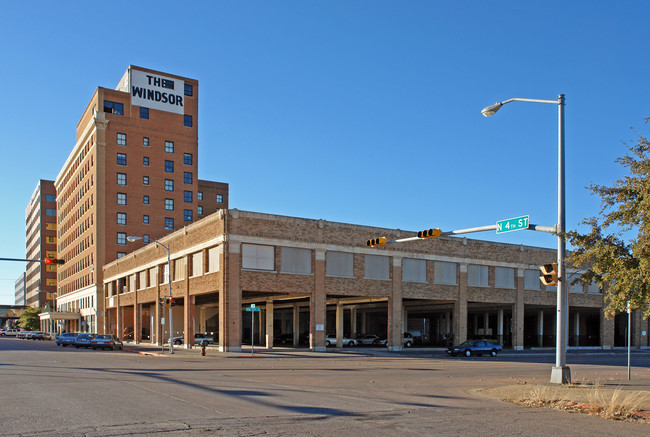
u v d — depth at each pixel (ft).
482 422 39.47
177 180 297.94
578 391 56.49
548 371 94.17
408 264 170.71
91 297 278.67
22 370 79.61
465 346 146.82
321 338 153.89
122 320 240.94
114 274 247.70
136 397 49.08
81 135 313.32
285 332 267.18
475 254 183.52
